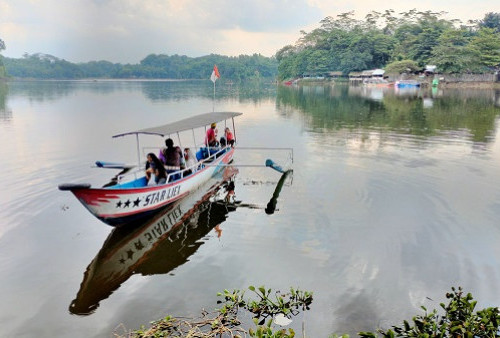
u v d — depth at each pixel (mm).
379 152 17172
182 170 11234
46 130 23672
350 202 10992
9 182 12797
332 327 5844
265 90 82250
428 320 5793
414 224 9430
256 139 21078
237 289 6855
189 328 5781
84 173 14055
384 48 102125
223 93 70125
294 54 132750
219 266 7648
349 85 95938
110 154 17391
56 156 16719
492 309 5691
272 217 10070
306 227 9398
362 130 23469
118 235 9117
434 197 11234
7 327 5906
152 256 8086
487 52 77438
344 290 6777
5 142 19750
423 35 89125
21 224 9586
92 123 27047
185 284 7035
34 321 6047
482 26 102875
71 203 10977
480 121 26391
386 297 6566
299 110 36281
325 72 113625
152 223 9875
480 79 74562
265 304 6355
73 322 6023
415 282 6996
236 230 9336
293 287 6891
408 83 76562
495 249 8148
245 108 39094
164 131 11359
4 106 39000
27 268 7582
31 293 6773
